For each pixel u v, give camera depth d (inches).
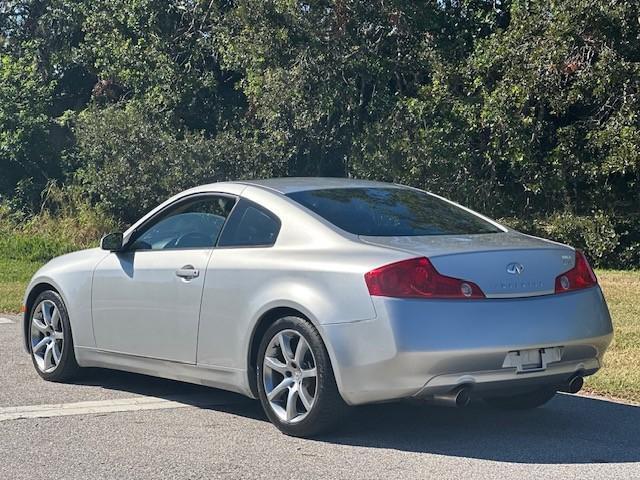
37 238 810.8
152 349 270.8
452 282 219.0
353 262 224.8
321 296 226.2
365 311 218.4
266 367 239.8
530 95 721.0
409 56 820.6
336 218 245.1
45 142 1019.9
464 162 789.2
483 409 276.1
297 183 269.6
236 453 224.2
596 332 235.9
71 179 1008.2
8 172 1034.1
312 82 820.6
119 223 937.5
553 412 273.4
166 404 276.5
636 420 264.4
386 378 216.4
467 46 813.2
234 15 851.4
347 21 806.5
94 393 290.7
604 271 725.3
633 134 695.7
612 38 706.8
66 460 218.5
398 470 210.8
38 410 267.4
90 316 289.7
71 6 1024.2
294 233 243.0
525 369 223.6
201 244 264.4
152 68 934.4
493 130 749.9
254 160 876.6
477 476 206.8
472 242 234.4
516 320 222.1
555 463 218.5
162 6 922.1
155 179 900.6
